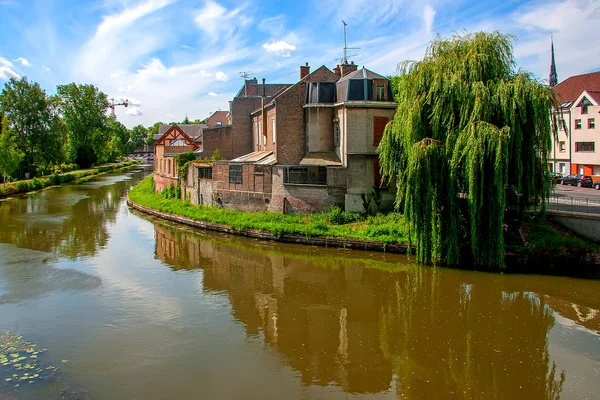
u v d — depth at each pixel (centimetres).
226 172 3534
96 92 9769
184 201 4100
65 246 2872
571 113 4875
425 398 1205
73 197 5488
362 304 1883
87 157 9838
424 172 2183
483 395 1217
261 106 4316
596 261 2208
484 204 2131
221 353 1434
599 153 4584
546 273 2206
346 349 1476
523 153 2139
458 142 2086
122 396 1186
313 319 1723
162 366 1345
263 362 1382
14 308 1791
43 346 1462
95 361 1369
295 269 2383
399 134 2378
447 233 2211
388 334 1591
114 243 2981
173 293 1994
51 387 1221
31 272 2277
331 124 3325
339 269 2366
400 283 2125
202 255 2683
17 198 5350
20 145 7112
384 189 3005
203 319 1706
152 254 2700
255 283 2158
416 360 1408
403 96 2395
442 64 2234
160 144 5209
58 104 7706
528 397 1207
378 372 1336
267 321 1700
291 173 3181
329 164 3084
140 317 1714
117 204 4878
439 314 1767
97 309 1789
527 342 1523
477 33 2267
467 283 2091
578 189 3984
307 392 1223
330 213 2970
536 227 2400
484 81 2181
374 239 2633
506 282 2089
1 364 1341
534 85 2106
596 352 1448
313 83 3303
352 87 3047
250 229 3055
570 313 1755
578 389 1241
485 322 1684
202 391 1216
